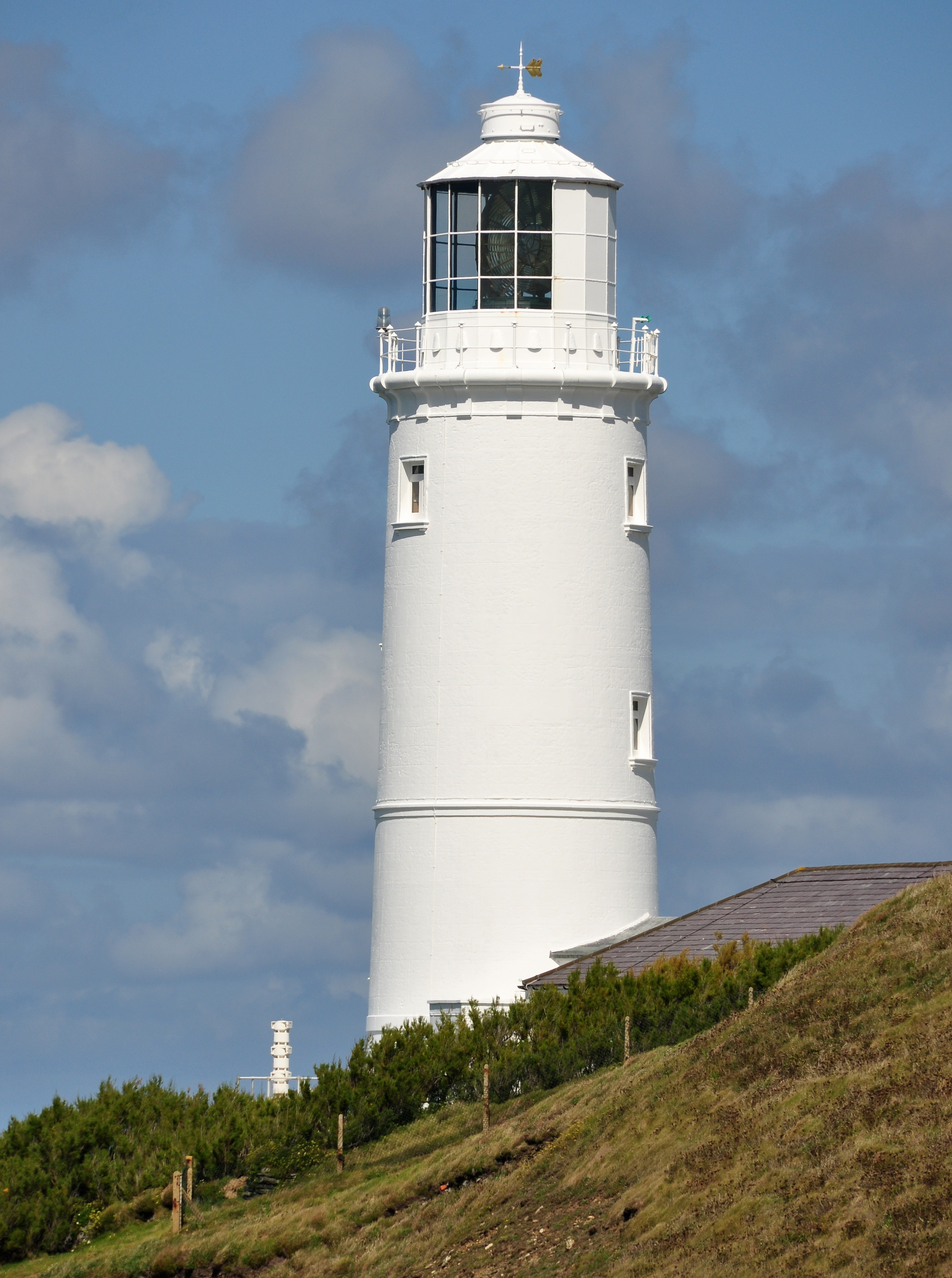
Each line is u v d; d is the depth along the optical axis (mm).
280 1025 109062
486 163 110125
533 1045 92312
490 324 108938
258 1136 95688
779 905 98750
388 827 109188
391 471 111625
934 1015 64188
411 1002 107062
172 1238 85125
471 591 107750
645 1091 72625
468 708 107312
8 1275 89125
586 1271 60969
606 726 107750
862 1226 53656
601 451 108875
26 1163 96062
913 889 76500
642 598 110438
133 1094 104938
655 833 110562
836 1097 62000
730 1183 60500
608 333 109875
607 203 110938
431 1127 90750
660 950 97000
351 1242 76938
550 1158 72750
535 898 105812
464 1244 69812
